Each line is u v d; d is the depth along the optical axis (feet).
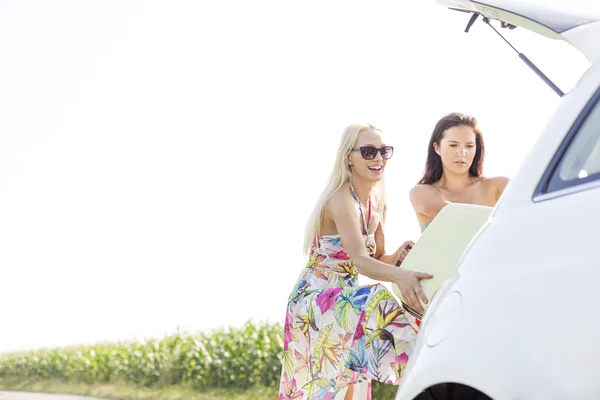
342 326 13.28
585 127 7.68
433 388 7.96
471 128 14.97
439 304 8.36
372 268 13.38
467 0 10.09
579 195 7.32
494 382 7.14
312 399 13.60
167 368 53.88
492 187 15.20
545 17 9.09
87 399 43.60
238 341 52.39
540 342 6.98
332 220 14.51
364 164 14.47
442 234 11.71
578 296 6.84
